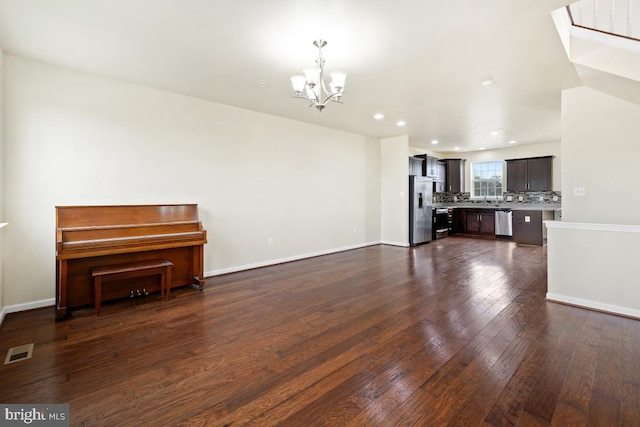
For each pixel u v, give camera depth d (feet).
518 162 26.09
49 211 10.28
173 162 12.91
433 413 5.24
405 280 13.52
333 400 5.60
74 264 10.10
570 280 10.50
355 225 21.70
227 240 14.71
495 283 13.02
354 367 6.68
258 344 7.73
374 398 5.65
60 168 10.44
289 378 6.29
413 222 23.02
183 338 8.05
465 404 5.46
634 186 10.15
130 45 8.86
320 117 16.90
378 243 23.71
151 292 11.84
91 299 10.39
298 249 17.95
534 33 8.14
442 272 14.90
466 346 7.57
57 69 10.32
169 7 7.04
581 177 11.16
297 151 17.76
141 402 5.55
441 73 10.79
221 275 14.44
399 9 7.09
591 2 9.25
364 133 21.47
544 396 5.65
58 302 9.36
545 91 12.50
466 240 25.85
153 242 10.88
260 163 15.97
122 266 10.46
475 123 18.37
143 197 12.15
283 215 17.12
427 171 26.12
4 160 9.48
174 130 12.91
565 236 10.61
